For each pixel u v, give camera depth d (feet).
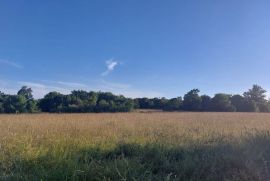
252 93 384.88
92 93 323.16
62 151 31.45
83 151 34.35
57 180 24.27
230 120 116.57
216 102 358.02
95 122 96.22
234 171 27.68
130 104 321.52
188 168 28.12
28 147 34.14
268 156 31.24
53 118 131.44
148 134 54.65
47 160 29.35
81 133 55.01
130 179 25.07
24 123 88.63
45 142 41.11
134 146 36.63
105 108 312.91
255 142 36.81
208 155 30.91
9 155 32.42
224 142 40.01
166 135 51.24
